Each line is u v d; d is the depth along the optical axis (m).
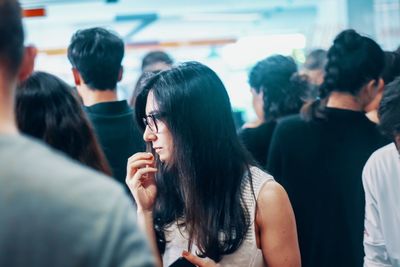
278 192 1.46
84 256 0.67
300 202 2.16
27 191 0.68
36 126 1.37
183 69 1.46
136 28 9.41
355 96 2.12
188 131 1.42
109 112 2.07
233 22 10.10
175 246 1.53
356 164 2.10
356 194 2.10
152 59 3.10
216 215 1.43
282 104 2.69
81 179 0.71
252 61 10.09
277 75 2.68
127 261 0.68
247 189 1.46
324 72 2.20
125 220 0.70
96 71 2.11
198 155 1.43
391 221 1.65
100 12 8.55
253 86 2.77
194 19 9.67
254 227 1.45
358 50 2.08
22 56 0.79
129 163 1.51
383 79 2.25
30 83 1.39
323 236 2.14
